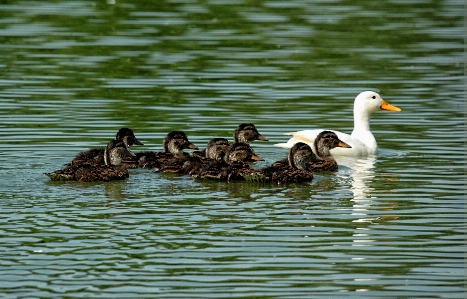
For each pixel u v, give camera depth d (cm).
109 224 1309
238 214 1373
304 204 1438
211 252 1201
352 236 1271
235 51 2742
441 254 1202
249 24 3102
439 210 1402
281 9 3341
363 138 1880
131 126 1978
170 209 1398
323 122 2050
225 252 1202
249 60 2642
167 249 1210
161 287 1085
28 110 2086
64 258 1170
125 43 2817
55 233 1266
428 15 3272
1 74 2439
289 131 1975
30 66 2530
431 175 1638
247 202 1448
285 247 1223
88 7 3312
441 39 2927
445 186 1552
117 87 2328
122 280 1105
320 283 1103
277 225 1319
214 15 3225
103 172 1588
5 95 2223
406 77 2478
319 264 1164
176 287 1087
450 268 1152
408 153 1823
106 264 1152
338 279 1116
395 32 3014
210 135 1923
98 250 1200
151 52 2716
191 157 1694
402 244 1239
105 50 2725
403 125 2039
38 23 3052
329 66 2598
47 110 2091
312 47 2814
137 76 2450
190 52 2725
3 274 1117
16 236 1252
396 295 1073
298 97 2259
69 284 1091
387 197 1481
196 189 1540
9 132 1894
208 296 1062
